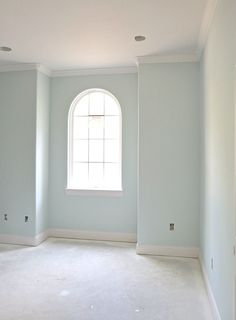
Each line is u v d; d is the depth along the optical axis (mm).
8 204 4426
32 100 4328
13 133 4406
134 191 4492
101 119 4734
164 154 3939
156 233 3961
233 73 1849
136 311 2531
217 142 2465
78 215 4672
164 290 2928
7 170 4434
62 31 3152
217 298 2350
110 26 3027
